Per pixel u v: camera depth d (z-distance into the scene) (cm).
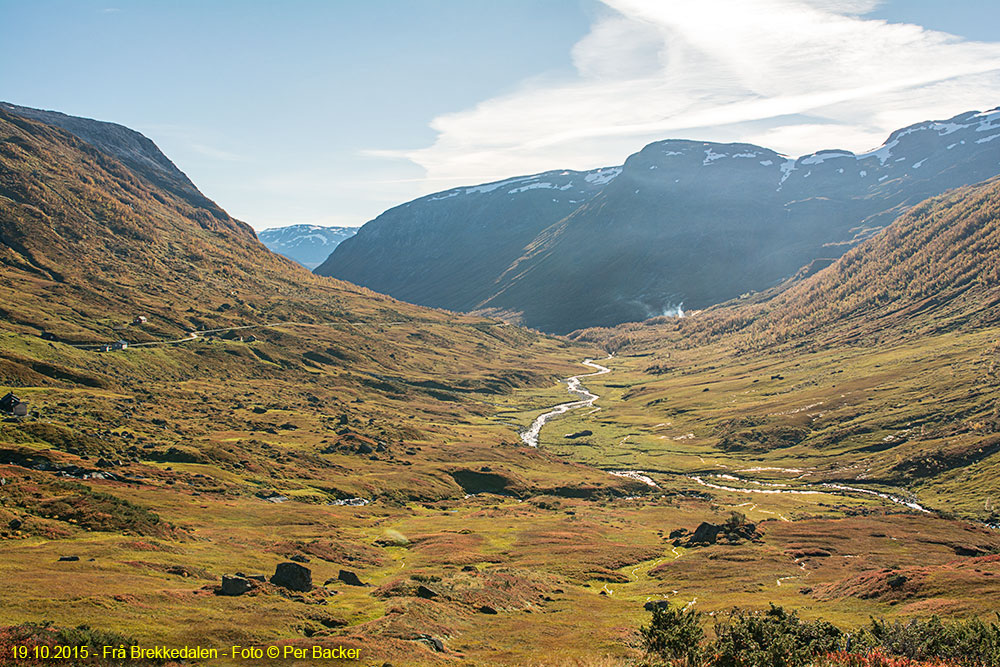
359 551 8156
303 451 14862
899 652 3734
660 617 4266
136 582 4962
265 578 5591
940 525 11256
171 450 12406
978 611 5259
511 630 4969
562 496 15100
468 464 16250
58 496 7319
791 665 3466
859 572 7981
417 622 4631
